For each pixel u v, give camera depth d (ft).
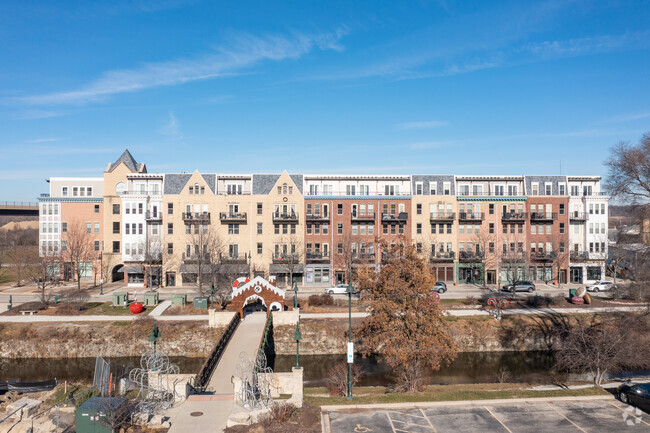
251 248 224.12
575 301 174.70
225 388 88.02
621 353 102.58
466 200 230.89
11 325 146.10
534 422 75.46
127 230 225.56
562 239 233.35
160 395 78.38
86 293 177.17
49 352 140.05
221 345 111.45
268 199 224.74
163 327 145.07
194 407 75.46
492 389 99.25
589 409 81.25
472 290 211.41
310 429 69.21
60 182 242.99
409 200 228.84
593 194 239.30
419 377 100.53
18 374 127.03
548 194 236.63
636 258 167.43
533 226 232.94
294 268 219.41
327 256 223.92
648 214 138.92
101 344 141.49
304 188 228.43
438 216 228.84
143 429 67.36
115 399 70.90
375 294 102.63
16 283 227.61
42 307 163.32
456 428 73.05
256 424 69.41
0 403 88.02
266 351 127.54
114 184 234.58
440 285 208.23
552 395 87.76
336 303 174.19
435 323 100.48
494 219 231.71
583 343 107.45
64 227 239.09
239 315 149.18
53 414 77.66
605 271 239.91
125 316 155.63
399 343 98.89
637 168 138.21
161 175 229.25
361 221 226.99
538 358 140.56
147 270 222.48
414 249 105.70
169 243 223.92
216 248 206.80
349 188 231.91
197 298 167.32
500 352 146.30
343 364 114.32
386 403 84.02
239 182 229.86
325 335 144.77
